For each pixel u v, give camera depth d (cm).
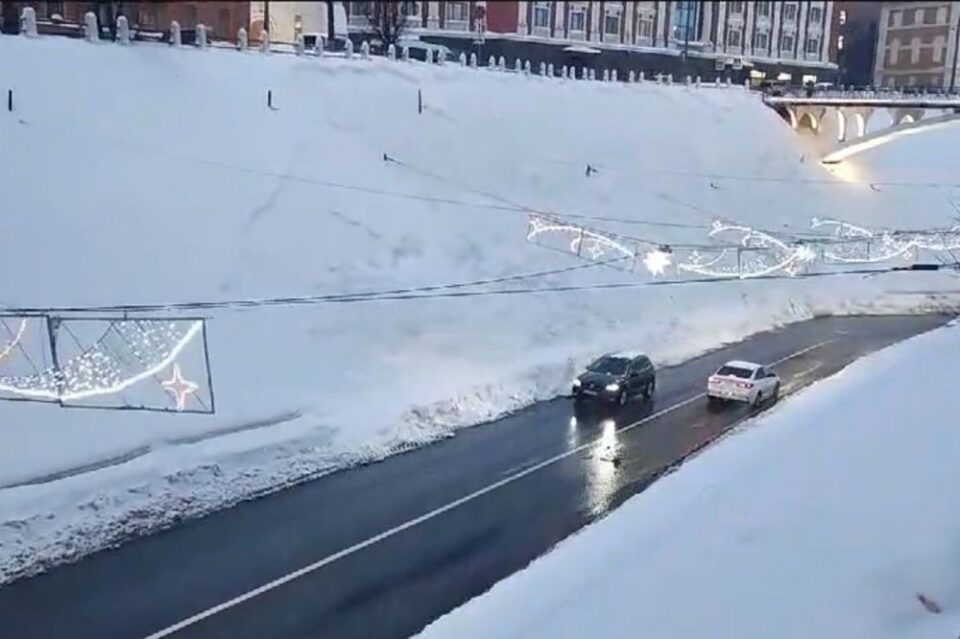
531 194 4456
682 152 5384
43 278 2605
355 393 2811
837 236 3378
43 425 2188
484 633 1369
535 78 5244
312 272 3247
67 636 1490
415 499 2173
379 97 4306
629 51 8006
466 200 4125
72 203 2883
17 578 1689
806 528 1525
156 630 1520
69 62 3400
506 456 2525
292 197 3488
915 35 8294
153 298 2775
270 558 1816
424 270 3584
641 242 4144
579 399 3144
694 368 3716
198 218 3138
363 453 2473
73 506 1933
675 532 1622
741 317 4519
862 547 1424
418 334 3256
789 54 9400
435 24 7075
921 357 3053
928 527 1483
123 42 3678
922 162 3641
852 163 4703
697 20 8619
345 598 1652
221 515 2030
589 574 1515
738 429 2509
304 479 2273
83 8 5106
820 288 5041
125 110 3369
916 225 3127
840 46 10156
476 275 3734
